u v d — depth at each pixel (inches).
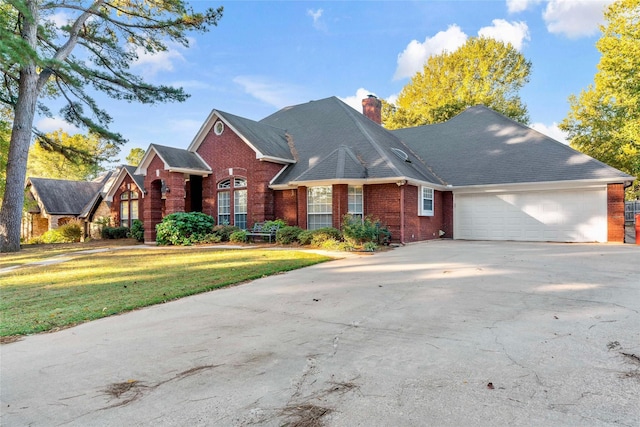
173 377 129.4
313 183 612.7
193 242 669.3
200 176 779.4
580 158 631.8
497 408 101.0
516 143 731.4
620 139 931.3
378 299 230.4
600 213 598.5
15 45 519.2
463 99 1370.6
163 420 101.4
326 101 862.5
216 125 740.0
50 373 136.6
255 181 682.8
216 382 124.2
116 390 121.1
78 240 1072.8
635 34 759.7
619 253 422.0
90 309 228.1
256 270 345.7
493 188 682.8
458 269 326.0
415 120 1453.0
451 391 111.8
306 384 120.4
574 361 131.0
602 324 169.9
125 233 922.1
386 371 128.1
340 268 352.8
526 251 458.6
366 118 863.1
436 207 711.1
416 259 399.9
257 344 159.8
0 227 672.4
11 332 187.6
